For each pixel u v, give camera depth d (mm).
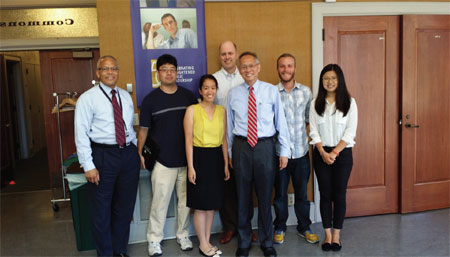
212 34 3240
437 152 3688
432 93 3611
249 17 3270
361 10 3365
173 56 3002
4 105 5926
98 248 2742
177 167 2893
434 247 2912
